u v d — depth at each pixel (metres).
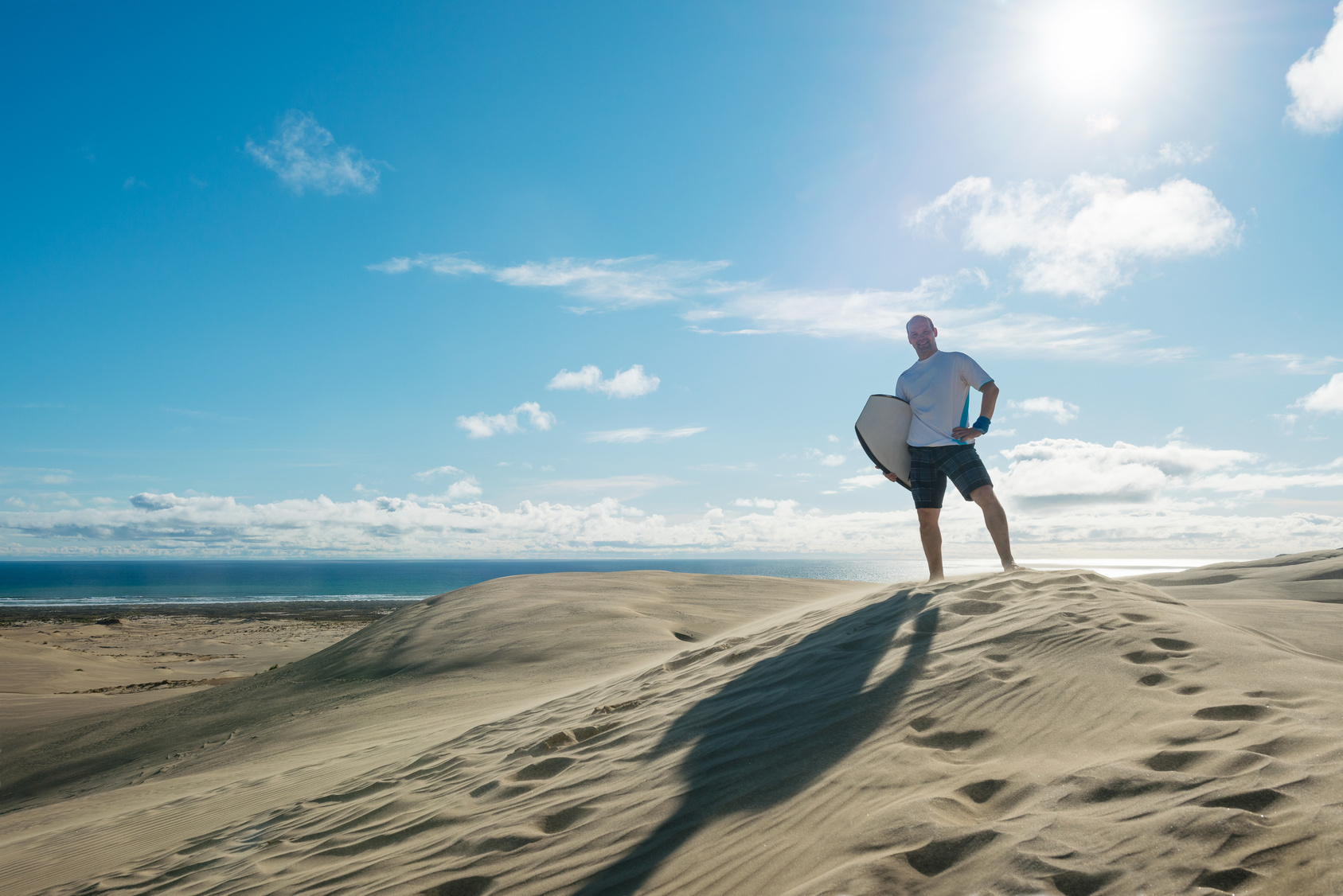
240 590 119.19
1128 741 2.25
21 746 12.60
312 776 5.84
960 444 5.00
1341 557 7.74
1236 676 2.56
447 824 3.21
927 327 5.22
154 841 5.00
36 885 4.59
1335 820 1.55
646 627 11.09
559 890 2.28
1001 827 1.87
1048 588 3.98
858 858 1.93
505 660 10.38
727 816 2.45
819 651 3.98
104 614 64.62
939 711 2.80
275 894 3.00
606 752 3.48
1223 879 1.48
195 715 12.08
